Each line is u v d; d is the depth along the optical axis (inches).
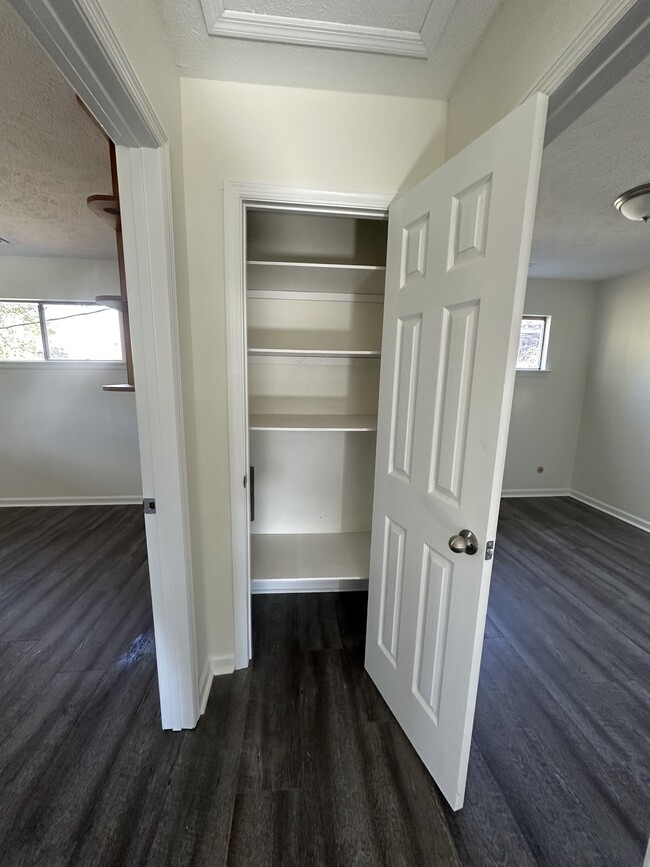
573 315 158.4
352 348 84.9
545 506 157.6
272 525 92.0
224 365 57.3
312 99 52.2
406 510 53.3
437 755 48.1
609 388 151.6
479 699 62.8
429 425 47.7
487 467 38.9
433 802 47.0
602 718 59.7
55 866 40.6
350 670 67.8
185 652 53.4
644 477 137.2
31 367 136.7
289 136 52.6
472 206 39.4
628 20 26.9
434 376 46.4
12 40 43.6
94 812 45.4
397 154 54.9
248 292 80.7
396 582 56.6
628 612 87.4
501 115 41.6
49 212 94.3
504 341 36.3
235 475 60.5
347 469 91.2
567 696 63.7
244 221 55.2
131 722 57.1
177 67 48.2
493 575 103.0
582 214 92.4
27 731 55.6
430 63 48.3
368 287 79.4
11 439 140.0
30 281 132.6
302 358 84.0
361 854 41.9
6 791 47.6
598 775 50.9
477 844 42.9
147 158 41.5
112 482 146.9
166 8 40.6
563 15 31.9
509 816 45.8
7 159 70.4
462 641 43.2
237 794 47.5
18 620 80.4
